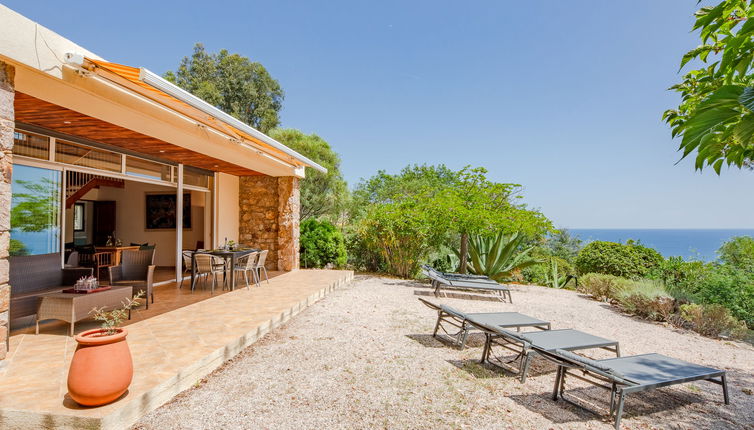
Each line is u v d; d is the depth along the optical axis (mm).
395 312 6367
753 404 3379
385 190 20672
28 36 2994
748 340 5793
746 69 1659
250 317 5023
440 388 3453
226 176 9820
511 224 9039
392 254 10969
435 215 9617
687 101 2418
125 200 11094
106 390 2473
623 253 9672
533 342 3852
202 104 3871
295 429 2666
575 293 9422
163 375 3055
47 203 5297
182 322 4738
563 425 2867
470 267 10930
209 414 2820
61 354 3510
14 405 2494
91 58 3564
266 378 3516
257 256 7625
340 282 8781
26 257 4512
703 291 7273
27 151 5039
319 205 14898
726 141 1740
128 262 5781
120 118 4758
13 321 4320
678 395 3557
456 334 5184
